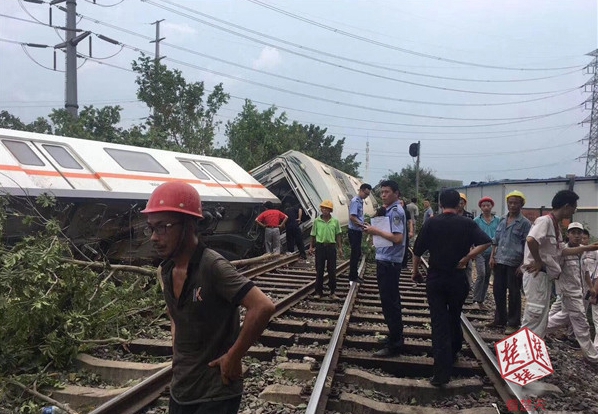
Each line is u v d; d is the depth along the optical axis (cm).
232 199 1272
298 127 3631
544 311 583
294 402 471
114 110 1948
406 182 4462
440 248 526
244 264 1249
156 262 324
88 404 474
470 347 629
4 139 821
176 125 2214
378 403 466
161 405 452
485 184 2492
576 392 525
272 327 727
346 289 1047
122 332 648
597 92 4497
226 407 244
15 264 568
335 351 585
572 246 681
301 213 1569
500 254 757
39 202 746
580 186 2050
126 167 1012
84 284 618
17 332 527
